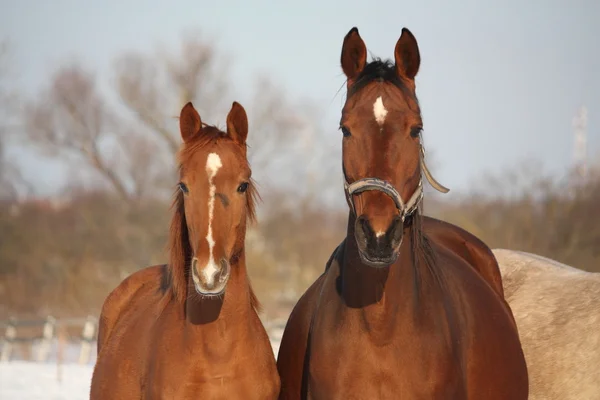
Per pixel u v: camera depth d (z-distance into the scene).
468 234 9.51
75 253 43.62
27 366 22.56
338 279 7.35
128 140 48.19
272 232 47.81
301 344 8.02
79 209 46.44
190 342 7.51
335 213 50.25
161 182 47.75
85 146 48.34
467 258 9.14
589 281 9.13
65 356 26.61
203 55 45.72
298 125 49.16
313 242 46.91
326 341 7.10
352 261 6.92
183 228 7.77
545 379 8.54
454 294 7.66
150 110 46.31
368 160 6.58
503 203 30.52
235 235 7.45
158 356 7.62
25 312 37.66
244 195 7.55
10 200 47.69
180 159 7.53
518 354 7.97
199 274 7.10
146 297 8.92
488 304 8.02
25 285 41.12
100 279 42.19
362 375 6.83
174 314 7.74
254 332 7.79
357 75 7.18
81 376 20.42
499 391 7.55
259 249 45.06
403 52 7.09
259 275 42.47
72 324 30.80
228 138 7.59
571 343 8.57
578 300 8.95
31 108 49.59
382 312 6.75
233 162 7.40
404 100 6.75
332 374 6.99
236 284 7.61
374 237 6.34
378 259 6.34
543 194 28.83
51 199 48.25
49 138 48.72
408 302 6.85
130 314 8.81
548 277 9.62
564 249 27.28
